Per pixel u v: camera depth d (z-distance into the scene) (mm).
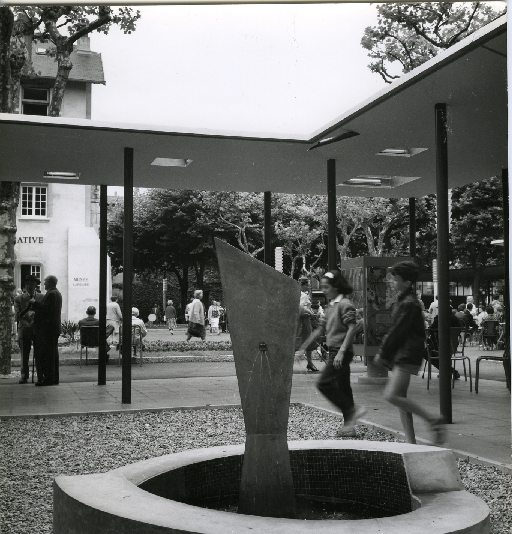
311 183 14445
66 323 26672
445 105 8875
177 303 61188
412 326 6223
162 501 3295
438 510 3330
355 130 10219
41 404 10438
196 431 8336
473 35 6820
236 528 2887
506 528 4469
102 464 6551
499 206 34500
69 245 30969
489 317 22797
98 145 10852
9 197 15469
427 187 14961
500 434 7754
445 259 8672
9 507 5035
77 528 3299
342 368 7750
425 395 11227
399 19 17281
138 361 18281
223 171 13055
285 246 38625
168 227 48406
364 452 4246
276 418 3818
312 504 4320
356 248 41188
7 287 15195
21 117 9562
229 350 22297
